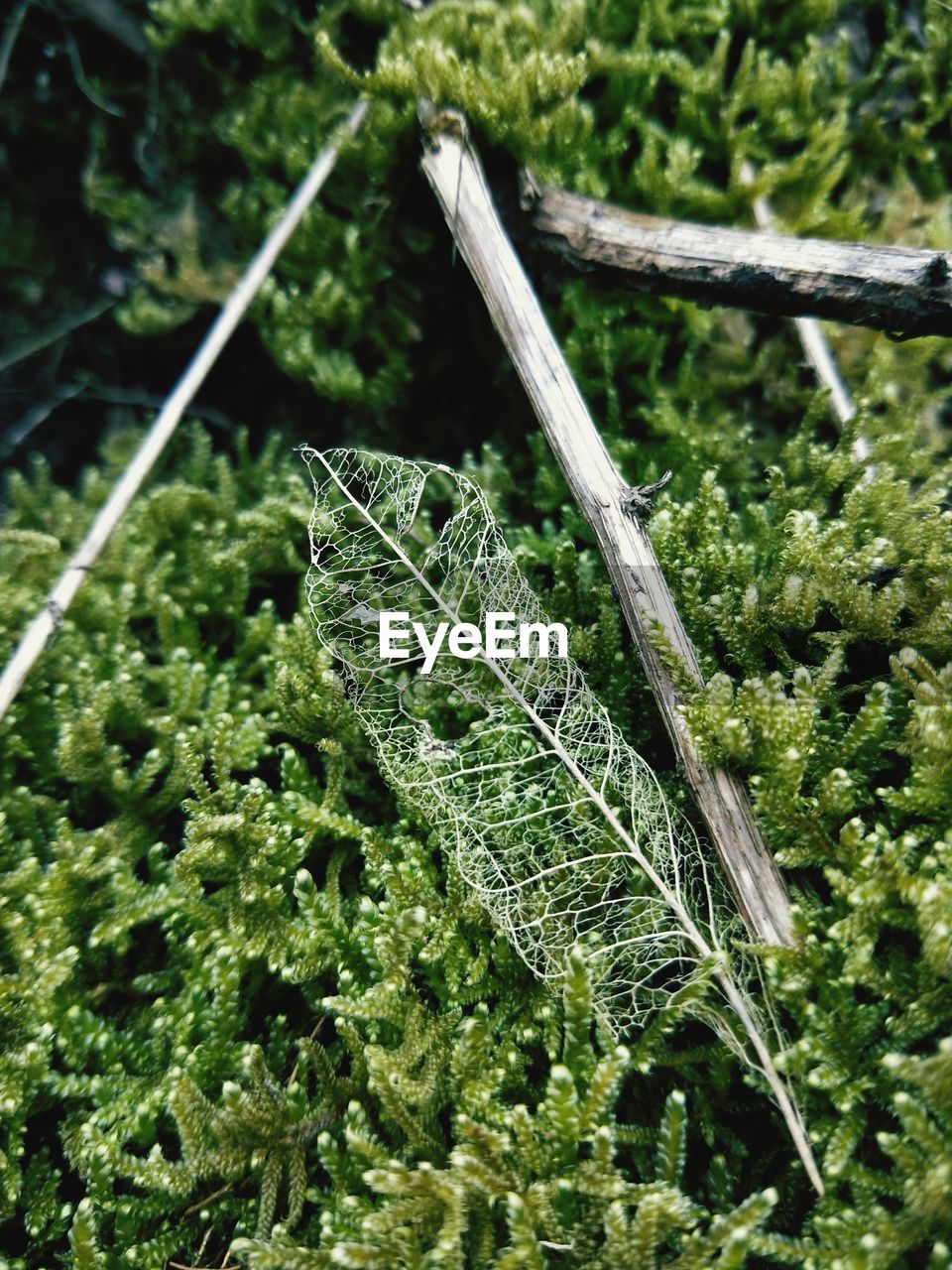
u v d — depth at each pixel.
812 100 0.21
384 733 0.16
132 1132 0.15
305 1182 0.15
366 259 0.20
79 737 0.17
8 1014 0.16
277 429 0.22
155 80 0.22
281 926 0.16
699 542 0.17
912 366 0.20
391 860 0.16
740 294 0.18
